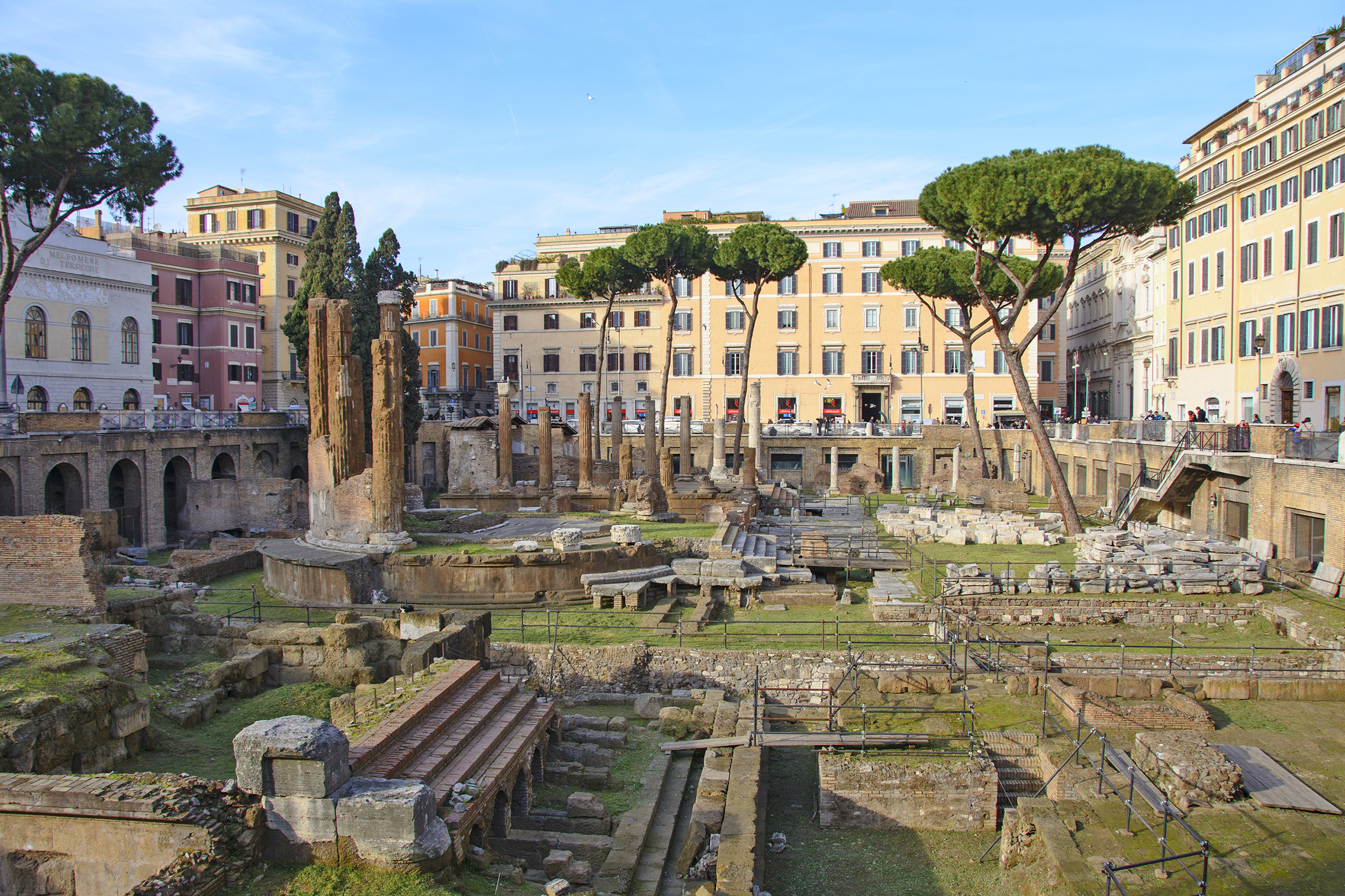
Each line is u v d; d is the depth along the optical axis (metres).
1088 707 17.61
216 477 57.56
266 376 89.56
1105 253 87.06
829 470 68.19
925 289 58.44
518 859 13.63
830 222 86.69
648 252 61.75
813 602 31.00
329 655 22.77
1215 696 19.12
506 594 31.16
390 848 10.95
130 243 76.38
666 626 27.53
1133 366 76.75
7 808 11.02
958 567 29.33
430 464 74.00
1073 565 30.84
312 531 34.69
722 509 41.91
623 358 91.94
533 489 49.56
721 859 13.10
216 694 20.62
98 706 16.19
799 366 87.75
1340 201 42.56
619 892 13.36
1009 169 35.50
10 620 21.75
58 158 40.00
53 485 44.66
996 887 13.35
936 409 85.69
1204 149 57.41
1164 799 12.70
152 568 32.97
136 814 10.73
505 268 101.56
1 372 49.59
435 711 15.65
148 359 63.75
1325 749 16.20
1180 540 30.89
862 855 14.67
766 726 19.03
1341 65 44.62
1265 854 12.10
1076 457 54.06
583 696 24.47
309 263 61.16
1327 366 43.50
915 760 15.94
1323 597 27.09
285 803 11.12
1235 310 52.56
